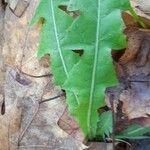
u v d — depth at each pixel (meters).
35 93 0.27
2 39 0.29
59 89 0.26
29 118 0.27
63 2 0.24
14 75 0.27
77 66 0.23
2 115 0.28
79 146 0.25
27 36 0.27
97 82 0.23
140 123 0.24
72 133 0.25
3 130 0.27
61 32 0.24
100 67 0.23
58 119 0.26
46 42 0.25
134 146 0.24
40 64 0.27
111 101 0.25
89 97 0.23
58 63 0.24
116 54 0.25
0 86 0.28
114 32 0.23
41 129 0.26
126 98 0.24
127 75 0.25
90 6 0.23
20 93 0.27
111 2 0.22
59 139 0.26
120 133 0.25
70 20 0.24
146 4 0.25
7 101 0.28
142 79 0.25
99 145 0.25
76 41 0.23
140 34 0.25
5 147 0.27
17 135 0.27
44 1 0.24
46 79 0.26
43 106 0.26
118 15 0.23
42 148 0.26
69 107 0.24
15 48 0.28
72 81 0.23
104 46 0.23
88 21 0.23
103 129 0.25
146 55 0.25
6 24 0.28
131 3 0.25
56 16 0.24
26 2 0.27
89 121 0.24
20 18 0.28
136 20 0.25
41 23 0.27
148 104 0.24
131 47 0.25
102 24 0.23
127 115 0.24
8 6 0.28
